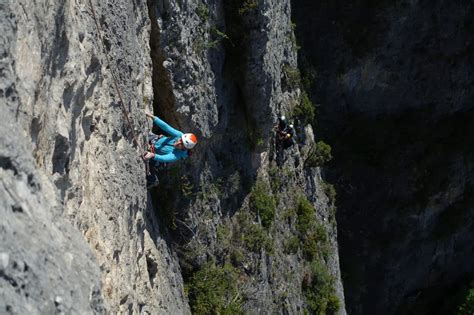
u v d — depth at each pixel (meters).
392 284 36.97
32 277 5.86
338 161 34.97
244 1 17.80
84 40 9.98
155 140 13.80
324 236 26.27
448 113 36.75
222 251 19.47
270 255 21.95
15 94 7.15
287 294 23.22
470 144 36.53
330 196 29.16
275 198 23.19
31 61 7.86
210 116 17.58
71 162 9.30
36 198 6.61
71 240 7.13
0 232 5.60
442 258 38.19
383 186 35.47
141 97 13.45
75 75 9.30
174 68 15.76
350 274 35.66
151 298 13.46
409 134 35.75
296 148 25.44
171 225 17.20
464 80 36.16
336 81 33.91
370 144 35.22
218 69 18.06
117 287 10.59
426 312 38.25
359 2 32.78
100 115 10.73
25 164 6.53
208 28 17.20
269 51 19.44
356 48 33.34
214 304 18.31
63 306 6.11
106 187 10.73
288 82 24.22
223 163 19.59
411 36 34.12
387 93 35.25
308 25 32.66
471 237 38.38
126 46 12.36
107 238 10.44
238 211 20.55
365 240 35.75
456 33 35.09
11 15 7.27
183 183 17.22
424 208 36.09
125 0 12.55
